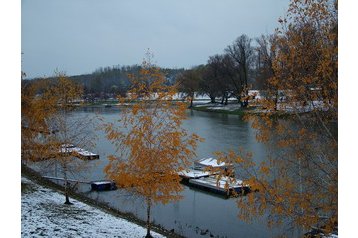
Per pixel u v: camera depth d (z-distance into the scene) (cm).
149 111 1599
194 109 7650
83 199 2217
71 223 1620
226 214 2022
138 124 1591
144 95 1611
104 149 3597
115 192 2464
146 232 1650
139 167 1566
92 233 1520
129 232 1617
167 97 1616
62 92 2256
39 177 2652
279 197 938
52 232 1436
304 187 967
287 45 960
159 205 2202
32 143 2339
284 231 1280
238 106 7044
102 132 4369
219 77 7200
